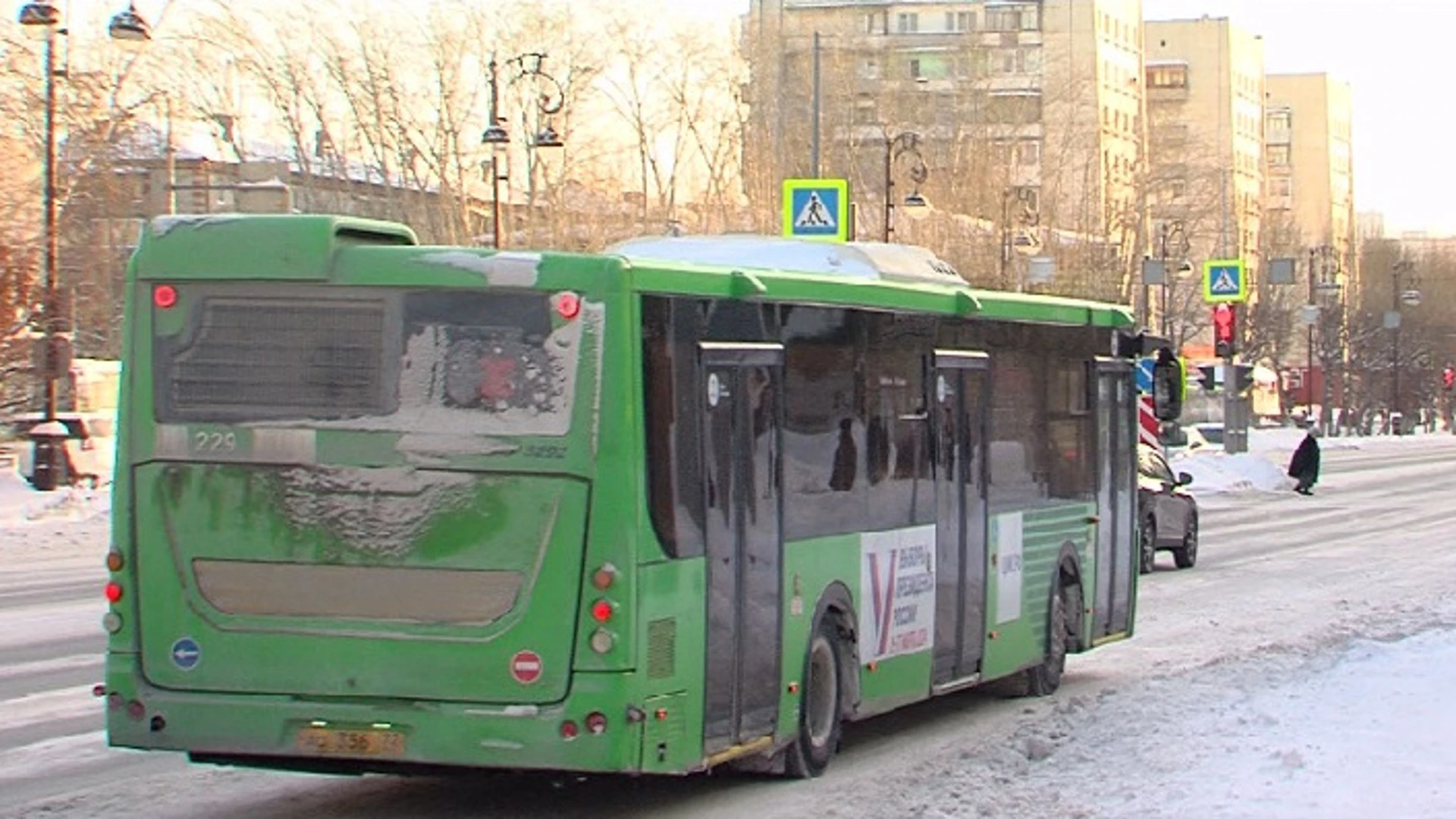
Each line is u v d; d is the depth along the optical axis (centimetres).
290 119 8069
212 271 1082
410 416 1058
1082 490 1745
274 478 1073
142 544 1091
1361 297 13900
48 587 2658
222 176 7862
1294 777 1128
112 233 6059
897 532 1376
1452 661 1658
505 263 1052
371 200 8106
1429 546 3675
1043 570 1652
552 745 1034
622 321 1045
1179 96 16725
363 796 1219
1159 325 9912
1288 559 3384
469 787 1252
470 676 1046
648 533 1057
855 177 8156
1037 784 1201
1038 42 14000
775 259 1573
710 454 1126
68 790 1214
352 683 1059
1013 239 7812
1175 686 1661
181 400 1087
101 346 6100
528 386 1048
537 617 1041
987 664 1539
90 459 4484
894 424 1373
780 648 1209
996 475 1552
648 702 1054
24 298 4747
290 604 1071
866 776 1281
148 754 1358
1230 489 5597
